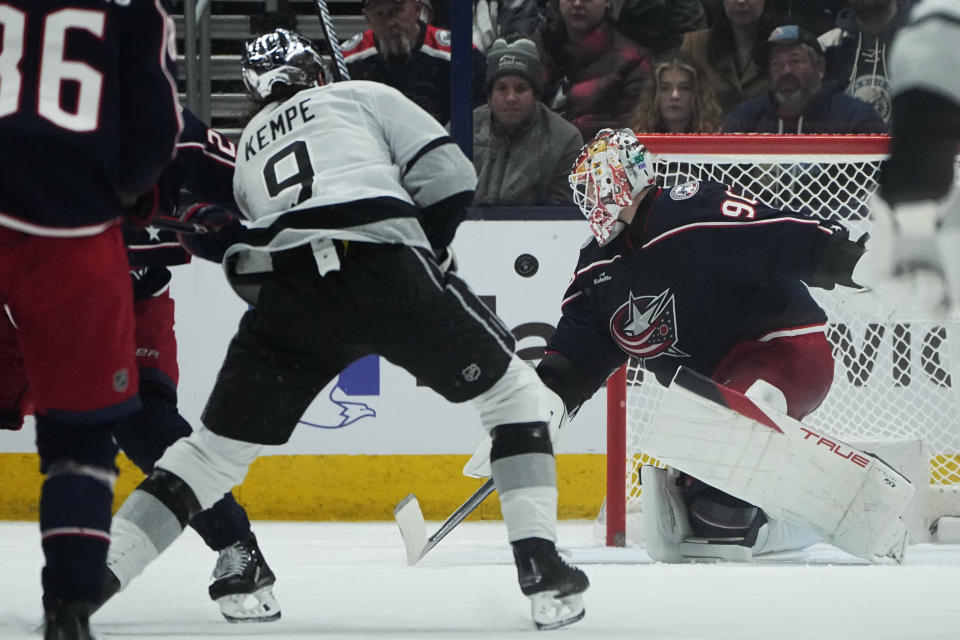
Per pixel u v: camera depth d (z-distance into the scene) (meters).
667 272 12.64
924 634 7.77
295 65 8.78
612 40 20.84
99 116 6.57
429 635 7.71
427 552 13.00
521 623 8.41
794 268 12.44
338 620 8.61
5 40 6.53
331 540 15.86
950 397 16.09
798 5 20.75
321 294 7.76
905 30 9.20
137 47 6.67
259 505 18.64
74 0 6.59
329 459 18.59
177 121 6.83
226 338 18.33
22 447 18.62
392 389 18.52
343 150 8.09
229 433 8.00
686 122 20.80
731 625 8.22
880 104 20.88
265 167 8.23
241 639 7.52
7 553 13.88
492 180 19.94
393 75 20.72
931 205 11.38
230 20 22.67
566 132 19.95
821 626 8.13
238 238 8.10
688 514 13.36
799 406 13.12
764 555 14.01
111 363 6.68
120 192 6.87
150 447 10.19
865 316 16.02
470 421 18.53
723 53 20.72
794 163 15.67
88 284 6.56
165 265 10.41
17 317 6.65
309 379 8.05
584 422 18.50
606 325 13.13
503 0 20.78
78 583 6.48
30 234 6.46
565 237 18.38
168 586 10.75
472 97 19.23
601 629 8.01
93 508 6.59
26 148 6.38
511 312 18.38
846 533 12.64
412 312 7.81
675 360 13.13
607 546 14.95
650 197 12.66
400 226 7.86
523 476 8.03
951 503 15.92
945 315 11.91
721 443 12.55
